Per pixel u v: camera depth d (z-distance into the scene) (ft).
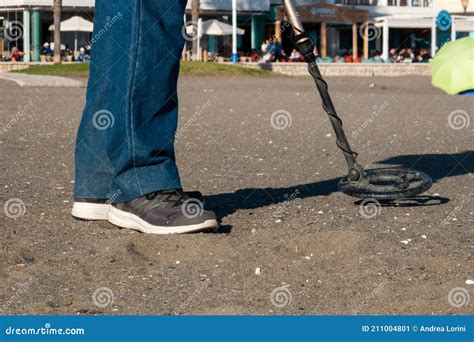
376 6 183.52
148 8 15.19
